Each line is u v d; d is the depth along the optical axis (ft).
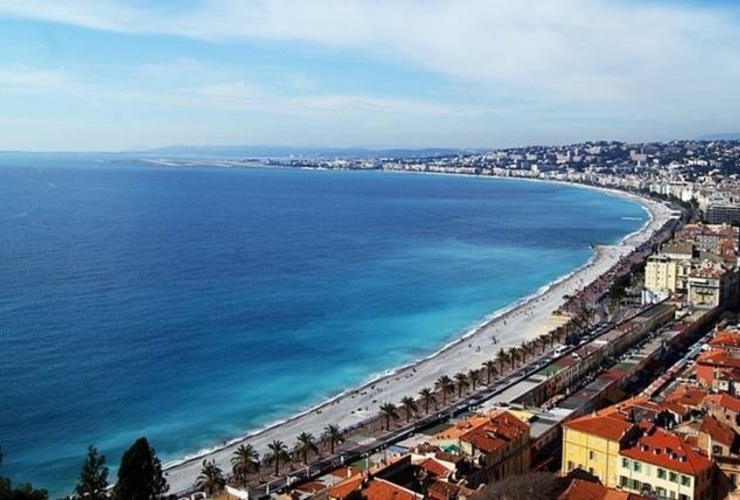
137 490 355.15
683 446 441.27
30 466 598.34
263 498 489.26
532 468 507.71
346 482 408.67
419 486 400.88
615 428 466.29
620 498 362.74
